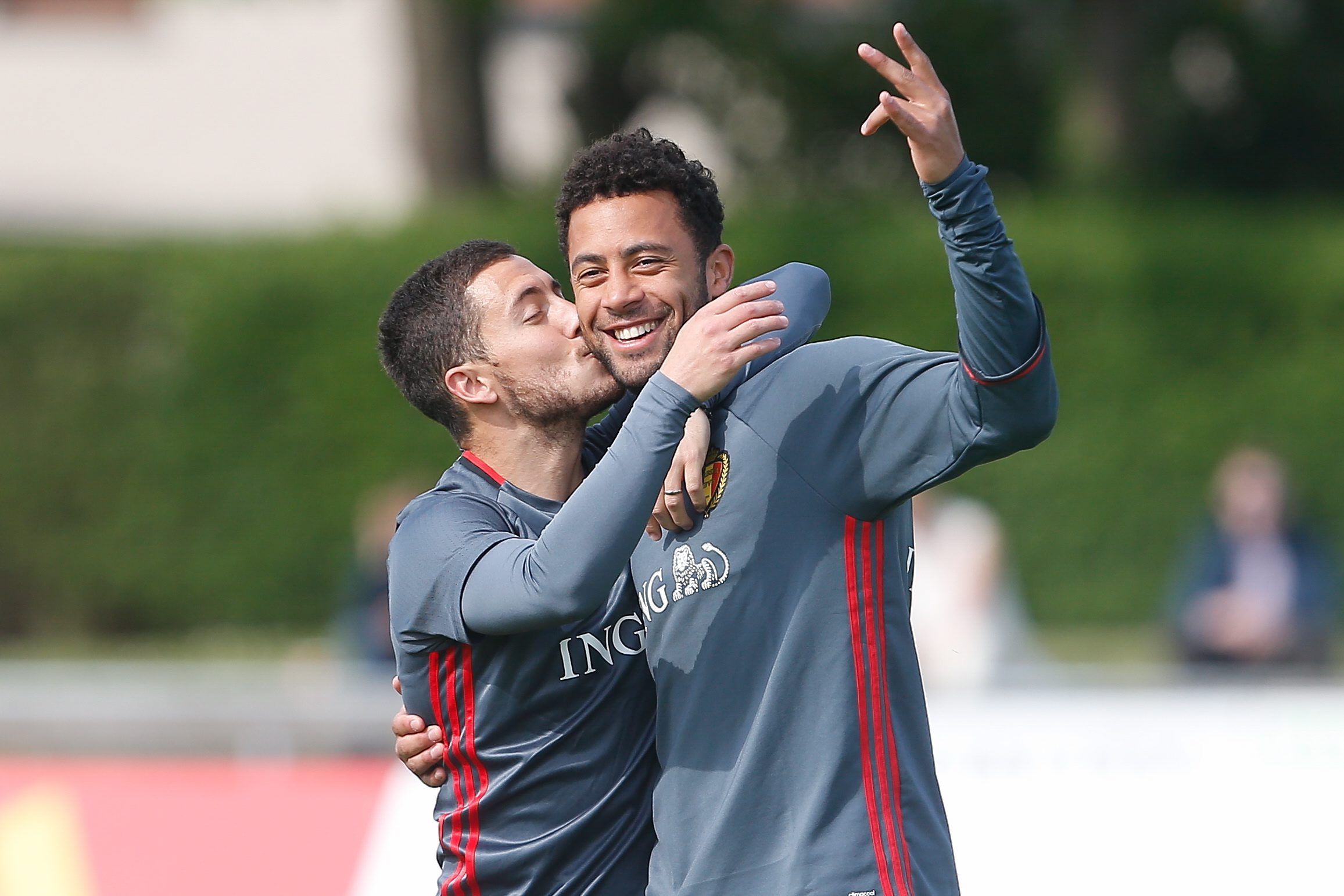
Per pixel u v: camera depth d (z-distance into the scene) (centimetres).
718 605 929
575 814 984
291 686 2338
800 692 914
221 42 6359
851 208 4109
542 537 894
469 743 989
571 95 5625
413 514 1000
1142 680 1939
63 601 4047
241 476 4000
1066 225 4012
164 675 2522
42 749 1800
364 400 3959
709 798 929
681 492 934
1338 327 3859
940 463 888
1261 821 1587
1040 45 5444
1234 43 5347
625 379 961
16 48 6456
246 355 3972
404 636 988
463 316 1006
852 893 885
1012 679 1930
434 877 1630
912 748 934
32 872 1669
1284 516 2612
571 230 966
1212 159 5441
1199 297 3888
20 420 4003
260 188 6334
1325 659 2591
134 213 6303
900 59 5397
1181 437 3900
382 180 6306
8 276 3975
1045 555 3947
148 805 1691
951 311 3866
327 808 1680
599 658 977
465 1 4884
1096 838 1595
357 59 6306
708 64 5516
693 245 956
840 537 920
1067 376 3941
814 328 976
